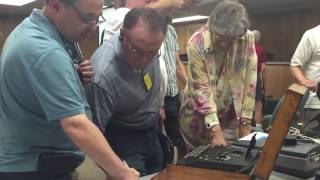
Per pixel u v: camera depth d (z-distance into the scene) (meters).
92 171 1.62
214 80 1.90
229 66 1.91
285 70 4.41
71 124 1.11
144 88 1.60
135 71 1.54
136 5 1.87
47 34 1.16
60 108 1.10
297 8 7.22
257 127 2.16
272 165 1.12
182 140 2.19
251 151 1.32
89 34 1.24
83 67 1.39
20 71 1.13
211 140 1.81
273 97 4.23
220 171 1.18
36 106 1.17
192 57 1.88
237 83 1.94
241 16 1.75
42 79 1.10
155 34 1.43
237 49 1.89
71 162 1.26
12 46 1.16
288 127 1.10
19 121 1.21
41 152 1.24
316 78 2.93
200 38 1.87
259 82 2.71
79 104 1.13
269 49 7.82
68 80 1.12
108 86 1.47
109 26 1.75
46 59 1.10
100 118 1.46
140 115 1.62
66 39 1.23
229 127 1.99
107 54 1.52
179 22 7.67
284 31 7.59
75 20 1.18
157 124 1.77
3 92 1.21
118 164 1.15
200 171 1.20
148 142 1.68
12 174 1.24
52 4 1.18
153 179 1.28
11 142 1.24
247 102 1.96
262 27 7.87
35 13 1.20
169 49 2.22
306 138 1.60
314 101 2.12
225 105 1.96
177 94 2.27
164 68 1.81
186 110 2.02
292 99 1.08
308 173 1.39
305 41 2.96
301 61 3.00
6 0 5.82
